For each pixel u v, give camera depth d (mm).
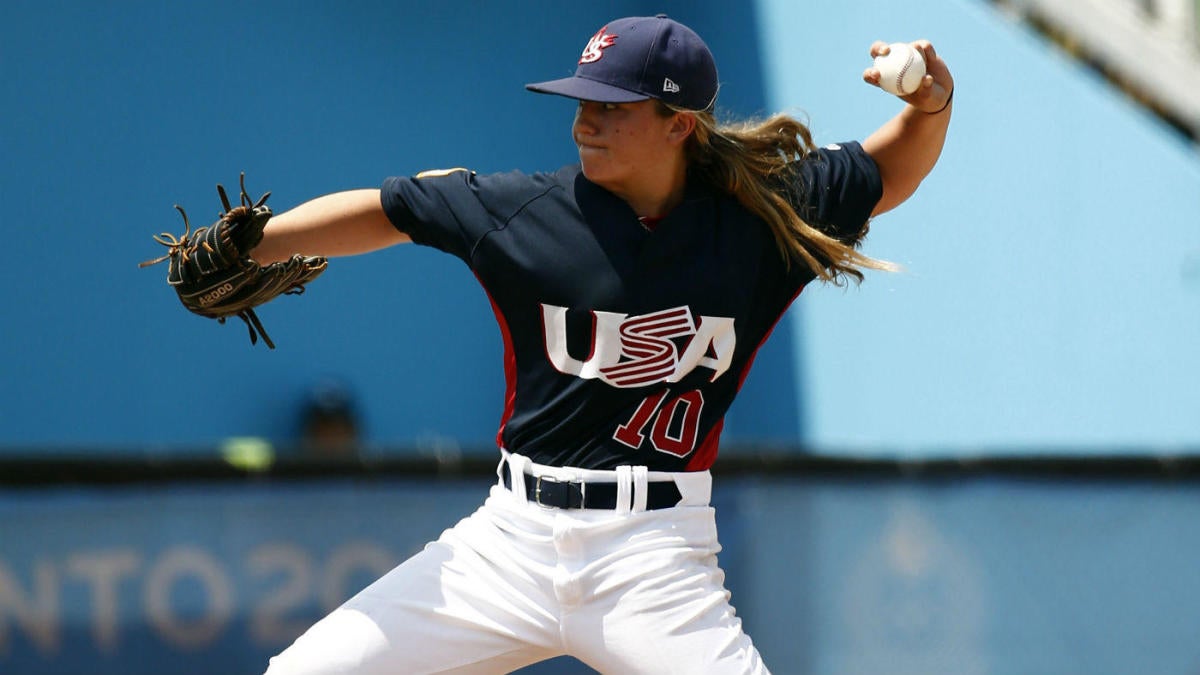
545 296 9984
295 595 16172
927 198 26469
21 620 14797
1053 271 25219
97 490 15242
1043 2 27641
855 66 26078
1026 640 18969
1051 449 21969
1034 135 25438
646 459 10195
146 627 15398
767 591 18047
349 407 26125
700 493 10430
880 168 10984
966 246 25938
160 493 15547
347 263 26734
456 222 10086
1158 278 24625
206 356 25609
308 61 26531
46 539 14953
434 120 27750
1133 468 19391
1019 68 25484
